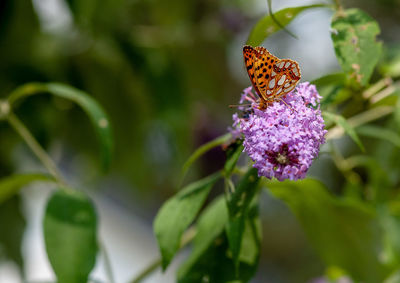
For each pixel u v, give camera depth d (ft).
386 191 2.00
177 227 1.75
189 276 1.81
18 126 1.96
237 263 1.72
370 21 1.77
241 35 3.14
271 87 1.69
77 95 1.91
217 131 3.10
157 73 2.55
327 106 1.78
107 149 1.88
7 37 2.31
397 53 2.07
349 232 1.97
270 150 1.63
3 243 2.49
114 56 2.51
